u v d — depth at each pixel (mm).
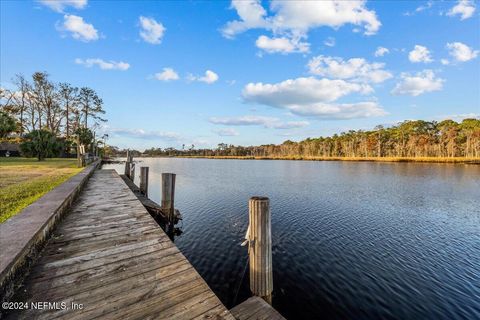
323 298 4973
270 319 2924
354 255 7070
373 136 88000
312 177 28703
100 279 2764
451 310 4613
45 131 26672
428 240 8359
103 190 8828
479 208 13109
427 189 19422
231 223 10008
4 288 2168
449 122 79438
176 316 2227
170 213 8711
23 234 2949
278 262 6590
